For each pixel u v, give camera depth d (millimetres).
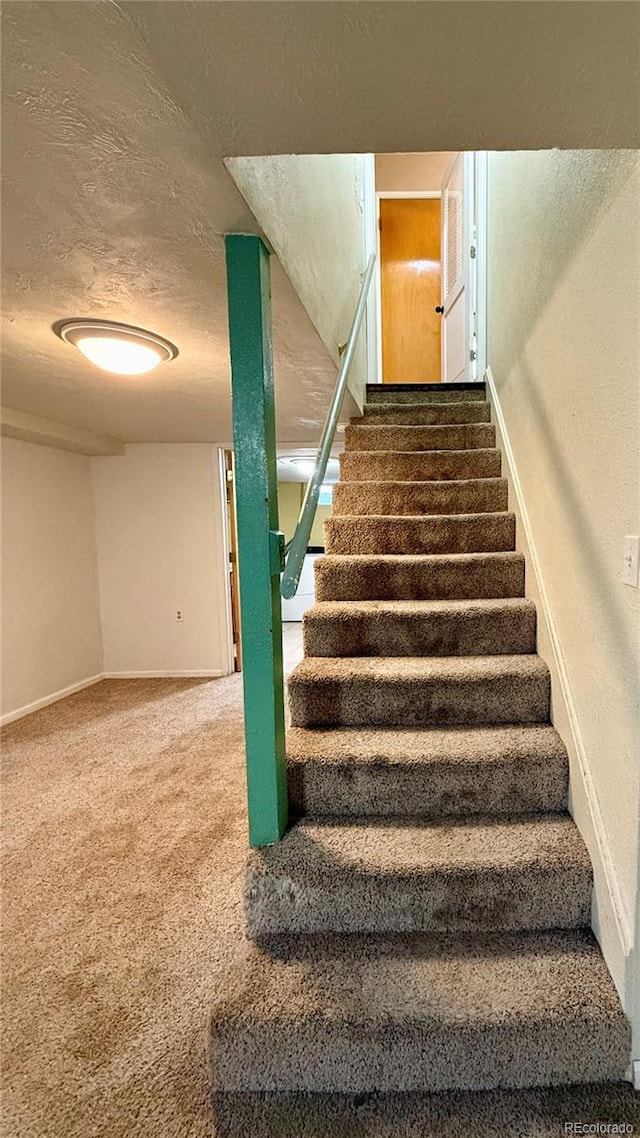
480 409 2963
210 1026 1127
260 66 745
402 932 1333
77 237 1250
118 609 4359
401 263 5023
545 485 1775
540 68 733
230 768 2664
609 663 1219
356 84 771
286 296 1527
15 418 3045
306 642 1966
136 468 4250
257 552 1317
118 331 1812
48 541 3742
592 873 1296
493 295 2811
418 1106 1094
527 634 1923
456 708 1743
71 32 699
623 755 1149
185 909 1674
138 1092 1142
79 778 2574
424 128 876
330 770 1538
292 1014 1123
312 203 1695
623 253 1108
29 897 1740
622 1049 1100
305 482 7270
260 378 1280
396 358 5066
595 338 1271
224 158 974
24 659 3500
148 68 758
